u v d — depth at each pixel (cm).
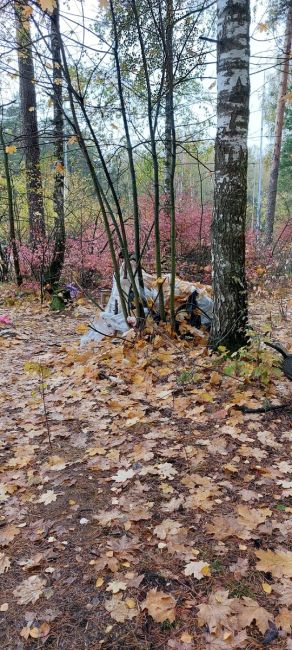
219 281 437
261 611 174
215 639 166
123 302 561
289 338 529
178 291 581
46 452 316
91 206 1066
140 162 923
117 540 220
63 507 250
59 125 801
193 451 296
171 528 225
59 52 495
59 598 189
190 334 539
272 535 217
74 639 171
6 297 959
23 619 180
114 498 254
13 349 604
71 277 955
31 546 221
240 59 390
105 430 341
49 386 444
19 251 980
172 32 511
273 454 288
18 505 255
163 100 602
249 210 2189
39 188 952
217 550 209
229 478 266
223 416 338
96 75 577
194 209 1033
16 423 369
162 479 269
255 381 383
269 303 731
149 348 501
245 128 404
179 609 180
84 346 566
